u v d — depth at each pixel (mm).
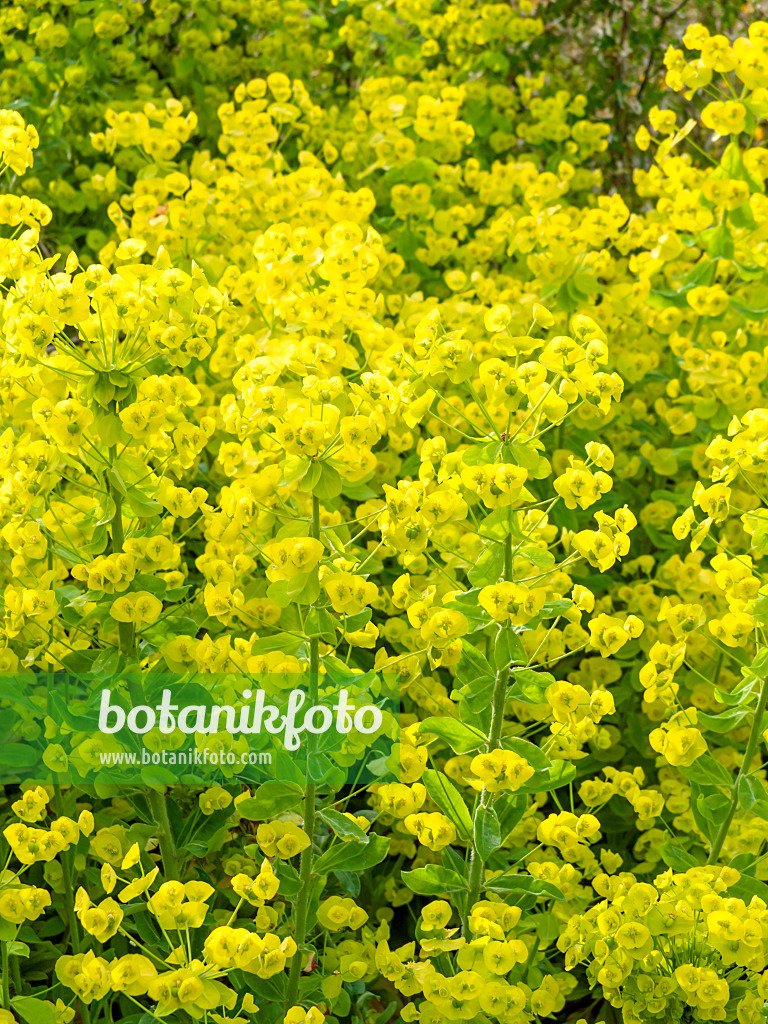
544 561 1550
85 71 3488
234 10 3816
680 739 1603
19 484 1539
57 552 1647
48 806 2078
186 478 2268
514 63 4336
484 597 1440
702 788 1784
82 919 1354
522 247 2619
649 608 2223
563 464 2391
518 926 1736
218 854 2045
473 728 1595
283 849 1528
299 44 3896
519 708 2066
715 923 1445
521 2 3703
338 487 1456
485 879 1644
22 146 1748
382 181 3250
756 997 1523
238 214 2500
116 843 1578
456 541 1848
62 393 1591
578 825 1584
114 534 1644
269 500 1640
